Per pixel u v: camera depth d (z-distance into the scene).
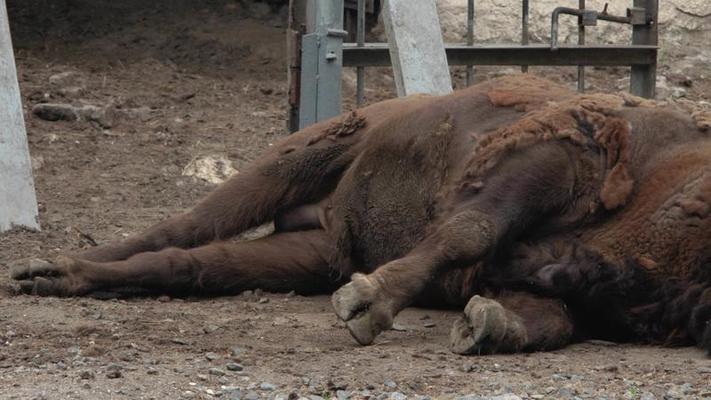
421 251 20.16
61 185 32.47
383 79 44.16
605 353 19.69
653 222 20.14
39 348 18.50
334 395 16.22
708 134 21.20
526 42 33.78
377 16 45.56
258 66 44.22
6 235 26.64
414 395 16.39
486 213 20.39
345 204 24.06
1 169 26.83
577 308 20.72
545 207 20.70
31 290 22.83
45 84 40.69
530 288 20.62
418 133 23.09
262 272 24.42
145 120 38.47
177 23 46.53
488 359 18.75
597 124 21.14
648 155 20.98
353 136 24.67
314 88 30.25
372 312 19.27
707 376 17.69
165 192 32.56
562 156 20.80
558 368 18.19
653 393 16.58
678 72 45.56
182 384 16.47
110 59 44.09
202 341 19.45
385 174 23.50
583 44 34.72
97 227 28.62
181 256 23.95
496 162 20.77
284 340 19.84
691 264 19.77
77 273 23.14
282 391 16.31
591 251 20.41
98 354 18.17
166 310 22.25
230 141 36.91
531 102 22.78
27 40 45.34
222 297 24.34
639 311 20.23
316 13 30.20
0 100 26.84
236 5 47.88
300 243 24.70
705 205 19.77
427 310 23.14
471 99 23.09
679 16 47.06
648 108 21.64
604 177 20.78
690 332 19.91
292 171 24.75
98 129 37.34
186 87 41.91
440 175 22.80
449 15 45.41
